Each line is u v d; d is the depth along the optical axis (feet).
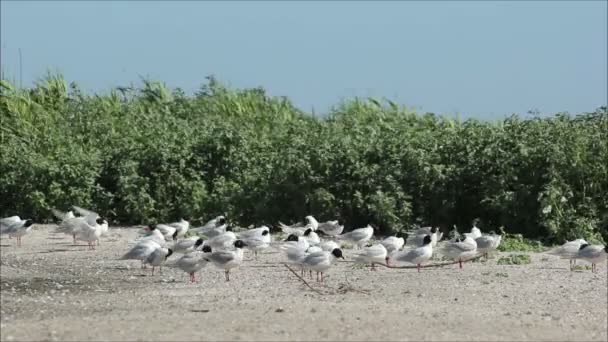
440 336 54.60
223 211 107.76
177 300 65.26
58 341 52.60
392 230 101.30
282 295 67.31
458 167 103.91
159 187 110.93
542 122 104.68
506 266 82.12
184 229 96.84
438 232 94.94
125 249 91.81
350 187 104.83
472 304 64.69
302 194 105.70
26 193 111.75
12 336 53.72
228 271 74.79
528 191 98.63
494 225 101.55
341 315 59.47
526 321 59.41
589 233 95.09
